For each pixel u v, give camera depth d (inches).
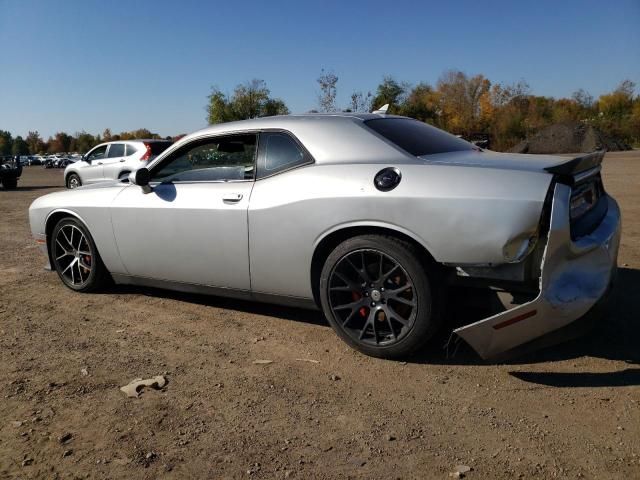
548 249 107.0
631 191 445.4
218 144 155.3
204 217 151.9
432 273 121.0
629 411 103.5
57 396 117.6
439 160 126.0
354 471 89.1
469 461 90.6
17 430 104.5
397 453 93.6
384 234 124.9
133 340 149.1
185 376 125.9
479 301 122.0
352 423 103.6
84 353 141.0
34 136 5452.8
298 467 90.6
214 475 89.2
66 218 190.4
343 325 133.6
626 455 90.3
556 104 2425.0
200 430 102.8
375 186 123.9
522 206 108.3
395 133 139.2
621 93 2224.4
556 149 1731.1
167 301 182.4
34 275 223.8
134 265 174.2
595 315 112.6
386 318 127.8
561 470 87.3
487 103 2166.6
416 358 130.3
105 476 89.9
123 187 176.9
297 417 106.4
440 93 2190.0
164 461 93.4
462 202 113.0
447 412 106.3
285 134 143.6
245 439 99.3
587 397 109.5
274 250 140.6
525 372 121.3
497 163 120.6
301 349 139.0
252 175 147.3
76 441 100.3
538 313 108.5
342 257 128.8
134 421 106.7
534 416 103.5
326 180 131.6
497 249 110.0
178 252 160.2
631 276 188.5
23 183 941.2
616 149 1673.2
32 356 139.8
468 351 132.6
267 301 150.6
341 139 136.4
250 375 125.4
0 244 297.0
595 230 119.6
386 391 115.5
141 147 604.1
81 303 183.8
